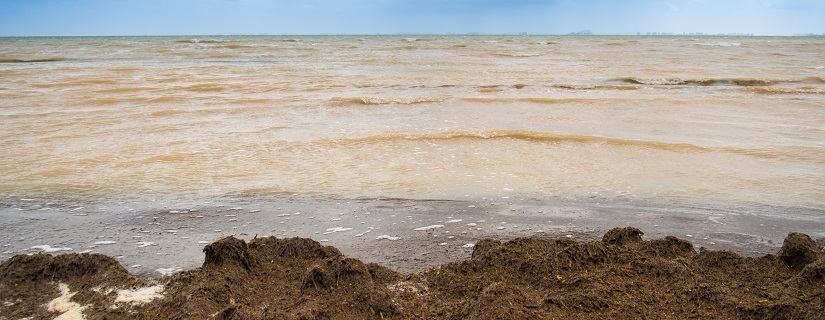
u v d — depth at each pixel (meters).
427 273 4.17
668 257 4.36
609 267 3.96
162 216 5.76
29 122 10.62
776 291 3.63
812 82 18.17
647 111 12.30
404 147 8.83
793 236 4.23
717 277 3.95
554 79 18.95
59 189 6.65
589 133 9.91
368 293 3.54
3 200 6.22
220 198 6.38
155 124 10.60
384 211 5.97
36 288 3.80
